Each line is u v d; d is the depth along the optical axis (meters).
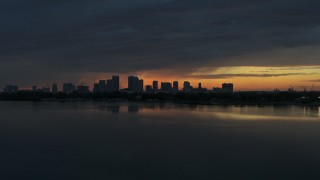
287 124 101.19
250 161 50.78
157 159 51.75
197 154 55.25
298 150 58.72
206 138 71.62
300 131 84.19
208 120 113.19
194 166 47.91
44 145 62.97
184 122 106.19
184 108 193.50
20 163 49.31
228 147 61.22
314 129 88.38
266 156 53.94
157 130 85.31
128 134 77.56
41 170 45.94
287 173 44.62
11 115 133.38
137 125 96.88
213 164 48.81
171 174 44.22
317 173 44.69
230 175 43.75
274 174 44.12
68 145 62.81
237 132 81.94
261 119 118.31
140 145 62.91
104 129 87.19
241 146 62.38
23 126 93.75
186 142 66.56
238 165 48.47
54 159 51.75
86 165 48.22
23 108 184.75
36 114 139.00
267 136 74.94
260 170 45.94
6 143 65.00
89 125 96.50
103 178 42.78
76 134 77.31
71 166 47.75
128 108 189.25
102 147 60.91
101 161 50.53
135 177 43.12
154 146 61.91
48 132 81.00
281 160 51.31
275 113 152.38
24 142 66.25
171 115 135.62
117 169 46.50
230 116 132.25
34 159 51.72
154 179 42.25
